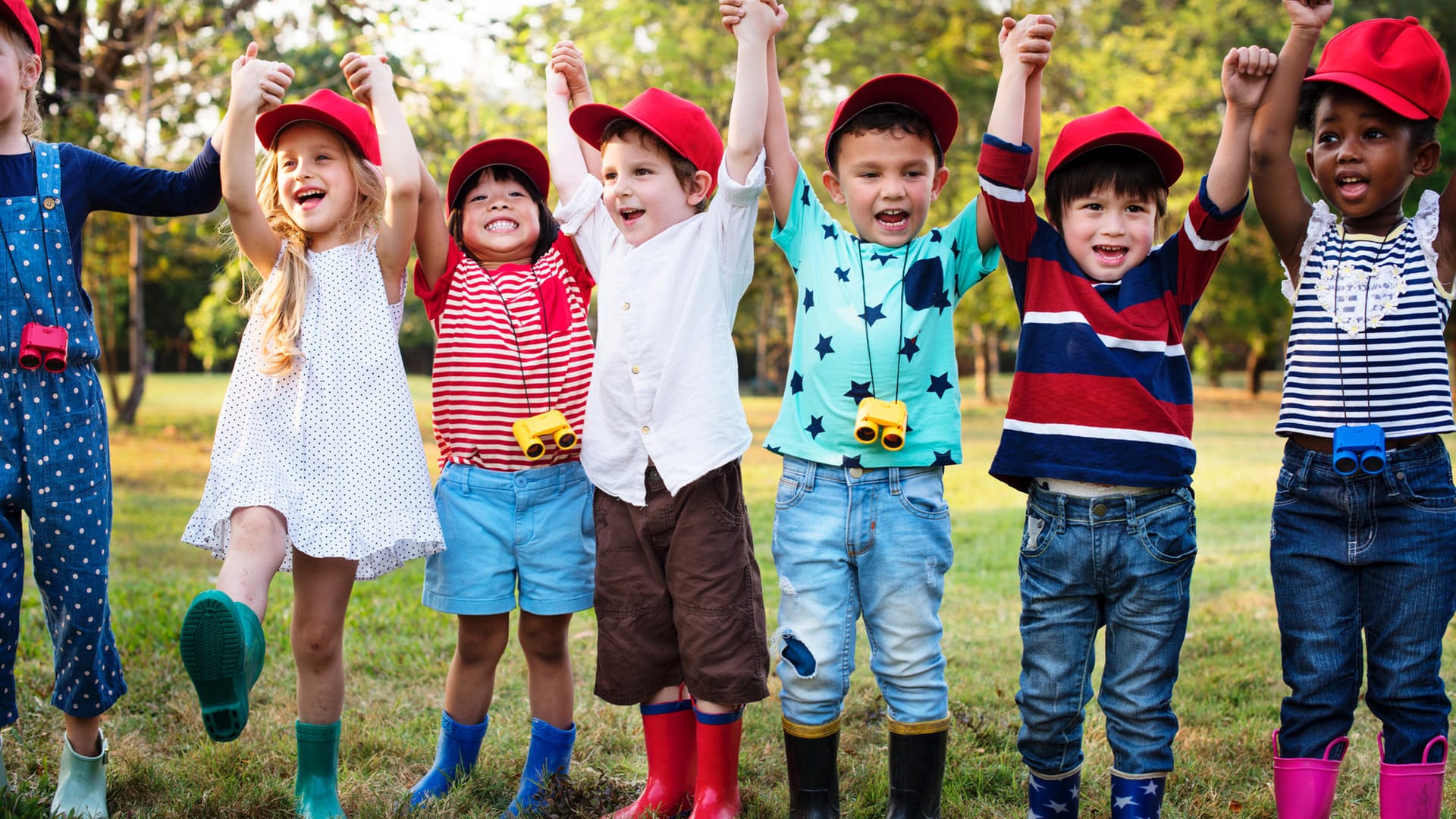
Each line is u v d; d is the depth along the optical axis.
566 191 3.17
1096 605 2.70
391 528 2.82
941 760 2.82
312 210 2.93
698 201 3.04
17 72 2.62
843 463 2.77
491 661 3.14
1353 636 2.61
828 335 2.83
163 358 43.50
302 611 2.88
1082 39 19.08
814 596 2.75
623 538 2.94
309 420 2.82
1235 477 10.83
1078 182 2.71
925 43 19.86
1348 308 2.60
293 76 2.81
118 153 12.16
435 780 3.13
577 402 3.15
